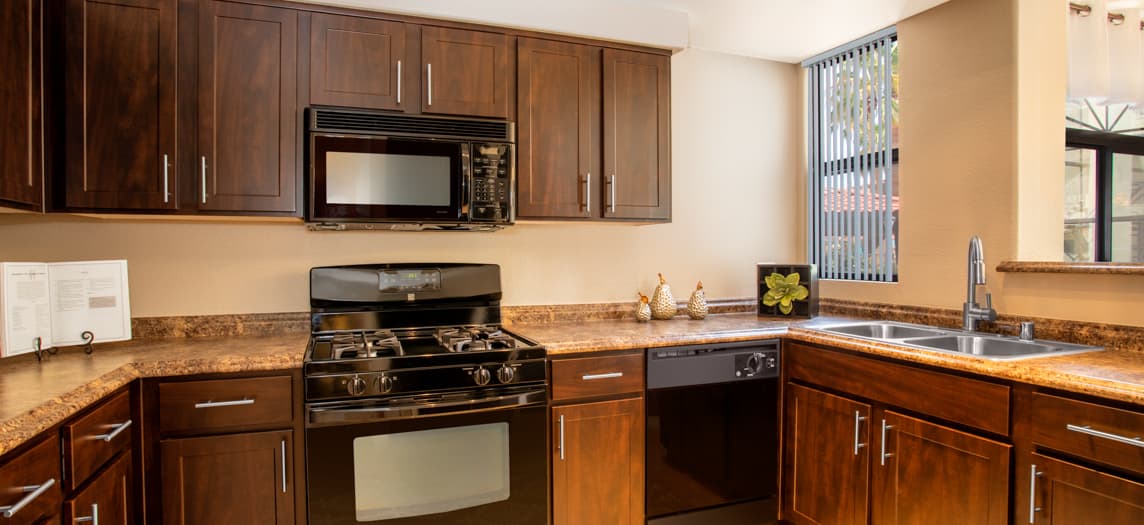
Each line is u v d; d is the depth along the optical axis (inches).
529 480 79.7
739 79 122.0
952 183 94.0
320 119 80.1
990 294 87.0
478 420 76.7
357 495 71.7
